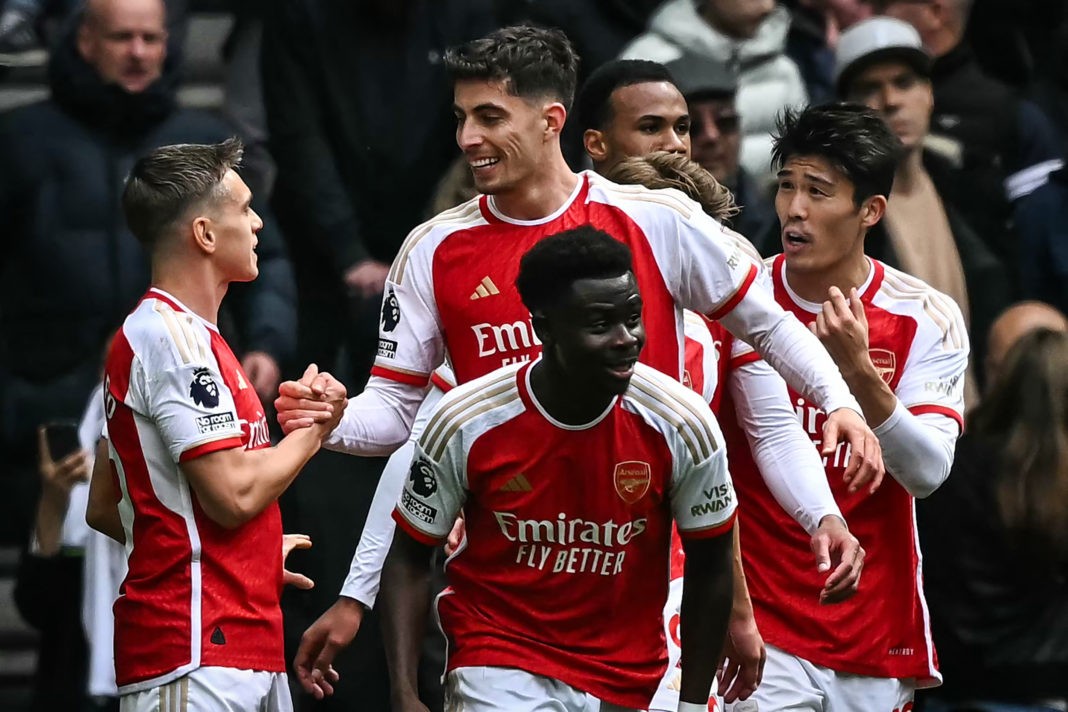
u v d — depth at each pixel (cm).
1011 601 1944
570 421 1398
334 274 2402
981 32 2844
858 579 1631
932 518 1955
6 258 2333
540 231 1541
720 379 1681
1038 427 1931
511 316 1540
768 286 1803
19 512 2314
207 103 2812
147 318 1603
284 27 2428
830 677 1808
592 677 1459
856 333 1648
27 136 2311
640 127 1886
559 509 1423
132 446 1602
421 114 2431
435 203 2158
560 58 1534
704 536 1433
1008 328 2145
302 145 2412
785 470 1636
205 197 1620
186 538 1598
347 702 2150
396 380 1609
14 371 2314
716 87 2247
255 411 1652
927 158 2420
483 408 1413
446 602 1501
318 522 2166
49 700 2100
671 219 1530
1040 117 2698
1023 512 1912
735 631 1588
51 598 2084
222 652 1599
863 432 1505
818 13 2733
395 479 1683
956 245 2355
